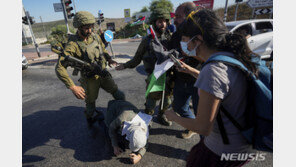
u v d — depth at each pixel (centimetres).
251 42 496
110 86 245
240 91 72
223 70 69
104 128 251
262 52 515
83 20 183
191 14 80
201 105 74
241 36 74
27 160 205
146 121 184
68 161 201
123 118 182
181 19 176
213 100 70
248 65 72
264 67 80
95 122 276
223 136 82
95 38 218
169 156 199
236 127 78
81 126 272
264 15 1206
